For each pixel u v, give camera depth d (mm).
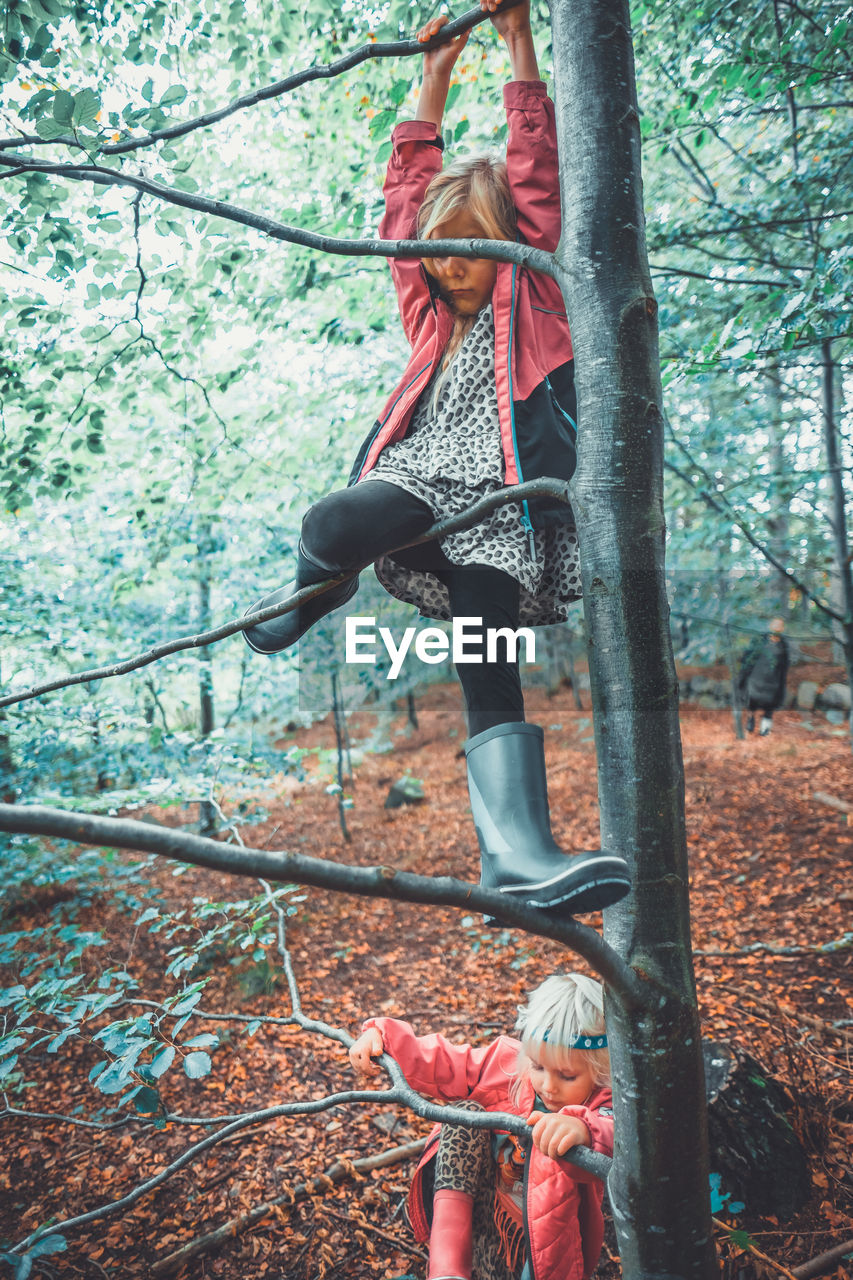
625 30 1168
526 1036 1632
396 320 4070
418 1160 2902
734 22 3059
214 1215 2703
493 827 1066
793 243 3740
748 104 3369
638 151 1172
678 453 5176
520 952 4672
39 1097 3408
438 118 1596
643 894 1104
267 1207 2670
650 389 1137
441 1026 3877
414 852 6656
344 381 4234
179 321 2920
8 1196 2850
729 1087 2592
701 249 3586
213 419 3500
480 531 1282
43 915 4980
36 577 4664
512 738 1128
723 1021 3512
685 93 2975
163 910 5082
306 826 7566
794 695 12211
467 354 1399
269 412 4098
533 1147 1687
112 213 2055
